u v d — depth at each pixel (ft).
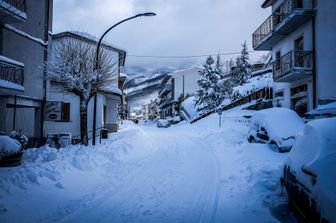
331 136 15.23
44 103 58.08
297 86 63.00
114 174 30.19
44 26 58.90
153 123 260.01
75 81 46.44
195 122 134.72
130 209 19.34
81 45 51.90
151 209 19.38
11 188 20.57
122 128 106.22
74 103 63.10
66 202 20.49
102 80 49.21
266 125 46.01
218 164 36.68
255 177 25.84
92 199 21.45
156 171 32.12
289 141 40.37
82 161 30.76
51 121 61.05
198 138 78.13
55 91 60.13
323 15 53.93
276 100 73.20
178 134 95.45
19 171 23.45
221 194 23.02
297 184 15.16
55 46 58.13
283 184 19.76
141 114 484.74
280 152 39.78
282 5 68.13
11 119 54.75
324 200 11.90
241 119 97.81
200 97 155.43
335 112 44.96
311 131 16.96
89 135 65.72
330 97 52.75
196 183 26.55
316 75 55.36
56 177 25.22
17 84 46.11
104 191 23.72
